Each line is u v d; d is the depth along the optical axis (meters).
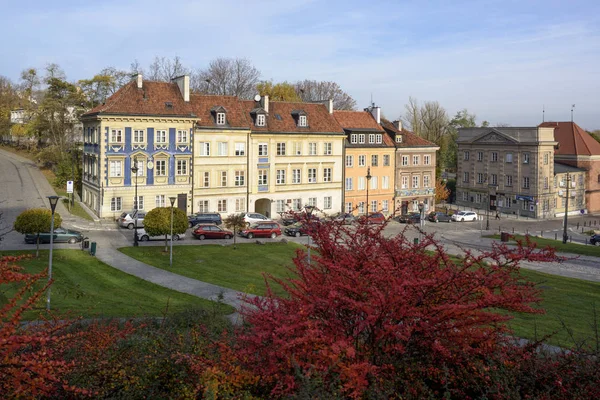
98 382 11.11
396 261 10.68
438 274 10.31
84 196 63.81
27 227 37.34
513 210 83.81
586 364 10.84
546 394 9.96
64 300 27.56
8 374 8.38
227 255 42.81
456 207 90.69
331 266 10.13
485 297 9.81
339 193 70.12
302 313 9.82
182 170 59.25
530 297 10.49
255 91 100.12
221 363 10.84
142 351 13.03
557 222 76.81
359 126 72.44
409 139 76.88
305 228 11.62
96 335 13.48
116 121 55.53
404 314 9.70
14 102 112.00
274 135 64.25
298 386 9.44
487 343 10.55
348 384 9.23
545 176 81.38
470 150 90.19
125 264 37.97
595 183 89.75
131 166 56.72
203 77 98.94
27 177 77.19
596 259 47.00
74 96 79.75
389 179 74.12
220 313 20.89
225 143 61.34
